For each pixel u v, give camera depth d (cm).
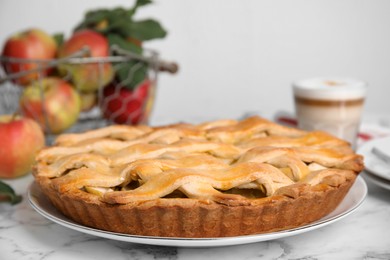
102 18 90
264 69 141
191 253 60
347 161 64
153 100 94
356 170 63
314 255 60
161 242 56
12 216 69
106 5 131
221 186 58
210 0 136
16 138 77
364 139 91
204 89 142
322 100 83
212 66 140
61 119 87
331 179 60
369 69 142
